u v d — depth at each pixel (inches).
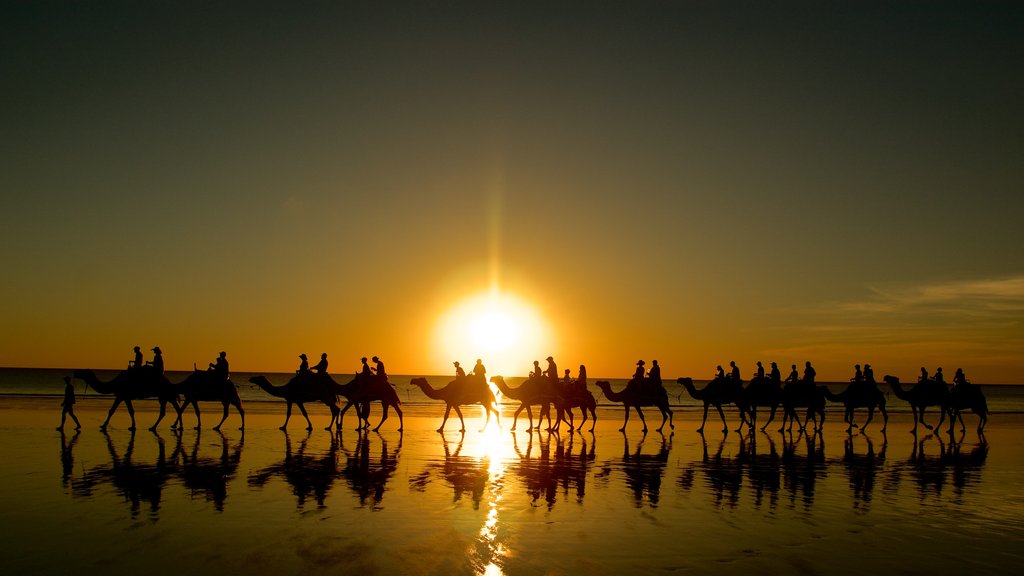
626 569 326.0
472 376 1005.2
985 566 342.0
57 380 3929.6
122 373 909.8
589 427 1152.8
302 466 614.9
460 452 741.9
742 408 1072.8
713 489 543.8
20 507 433.4
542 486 541.3
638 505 475.5
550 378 1027.9
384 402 973.8
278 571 312.8
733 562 341.1
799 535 397.4
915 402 1103.6
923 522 437.4
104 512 422.3
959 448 901.2
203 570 312.8
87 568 314.2
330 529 389.1
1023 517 456.8
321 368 968.9
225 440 808.9
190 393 917.8
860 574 326.6
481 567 323.9
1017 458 792.9
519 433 1010.7
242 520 407.2
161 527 387.9
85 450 693.3
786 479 600.7
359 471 593.6
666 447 839.1
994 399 4067.4
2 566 316.5
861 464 708.7
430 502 468.8
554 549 357.4
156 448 718.5
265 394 2655.0
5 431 866.8
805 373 1122.7
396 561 330.6
